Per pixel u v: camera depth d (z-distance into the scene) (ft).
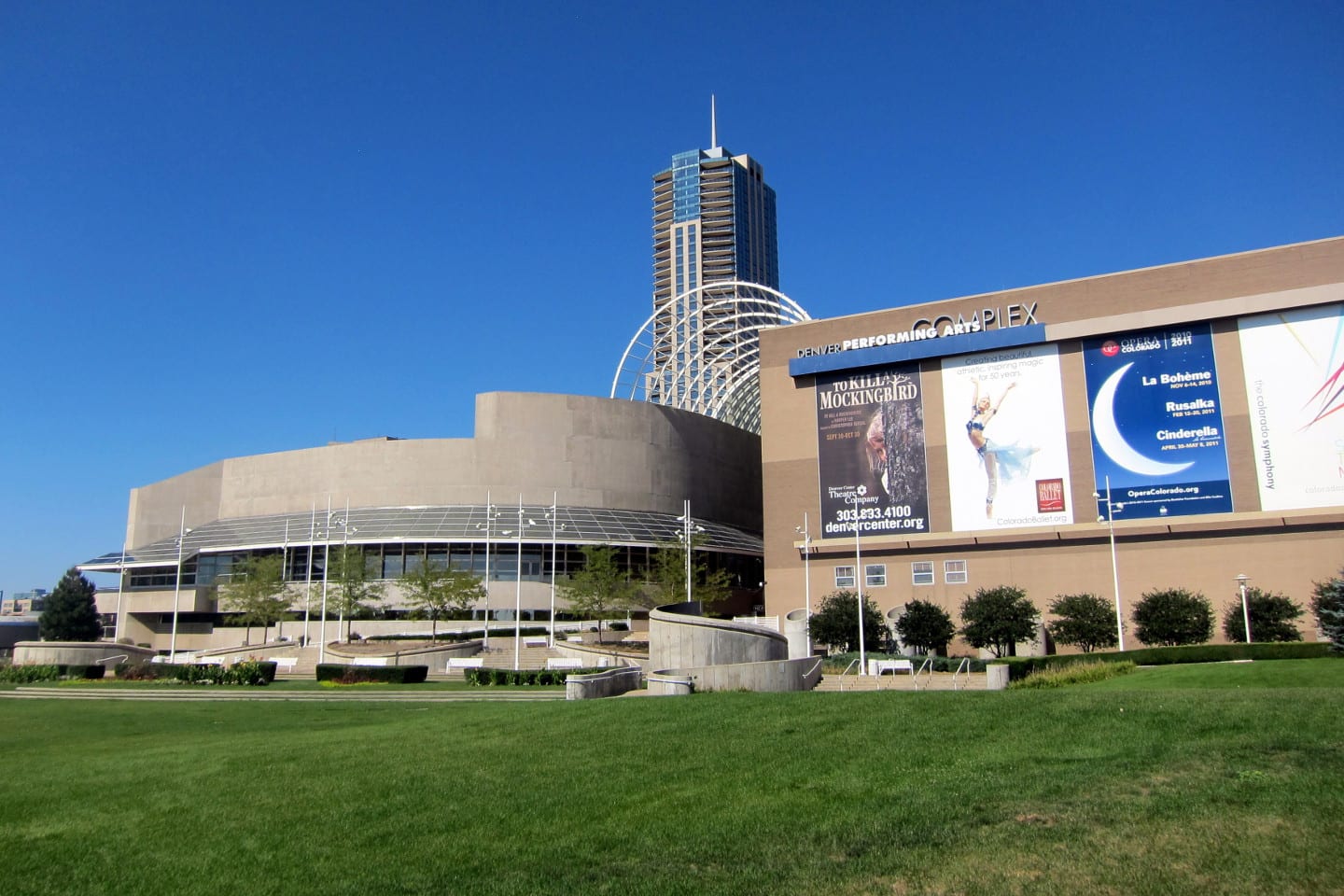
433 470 326.24
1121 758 53.72
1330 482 197.26
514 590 302.86
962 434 229.86
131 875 43.73
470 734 76.64
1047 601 215.72
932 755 58.23
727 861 41.75
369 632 294.05
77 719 115.03
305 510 334.85
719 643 143.02
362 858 44.83
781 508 244.63
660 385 437.58
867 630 210.38
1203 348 211.20
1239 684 116.88
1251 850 37.60
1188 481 208.03
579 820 49.19
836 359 242.78
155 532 375.04
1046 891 35.60
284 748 75.10
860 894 36.81
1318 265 203.62
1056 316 225.35
